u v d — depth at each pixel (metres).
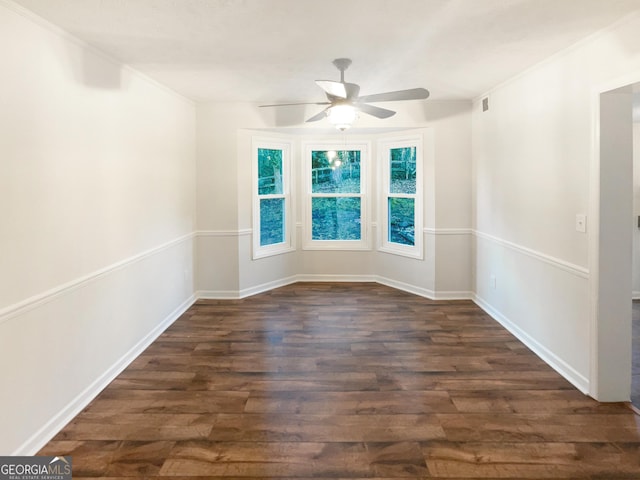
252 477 2.09
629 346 2.77
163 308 4.21
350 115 3.42
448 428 2.50
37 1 2.20
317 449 2.31
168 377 3.19
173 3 2.31
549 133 3.33
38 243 2.36
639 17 2.38
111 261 3.17
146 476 2.10
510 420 2.58
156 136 4.02
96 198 2.97
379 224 5.99
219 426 2.53
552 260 3.30
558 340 3.25
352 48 3.10
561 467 2.15
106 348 3.08
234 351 3.68
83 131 2.82
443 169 5.10
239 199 5.24
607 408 2.71
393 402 2.80
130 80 3.50
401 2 2.34
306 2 2.33
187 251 4.93
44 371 2.40
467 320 4.45
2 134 2.11
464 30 2.74
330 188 6.14
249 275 5.46
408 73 3.77
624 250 2.73
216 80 3.97
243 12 2.45
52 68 2.50
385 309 4.86
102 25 2.57
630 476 2.09
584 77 2.88
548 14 2.47
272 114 5.12
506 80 4.04
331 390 2.97
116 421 2.59
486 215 4.68
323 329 4.22
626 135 2.71
